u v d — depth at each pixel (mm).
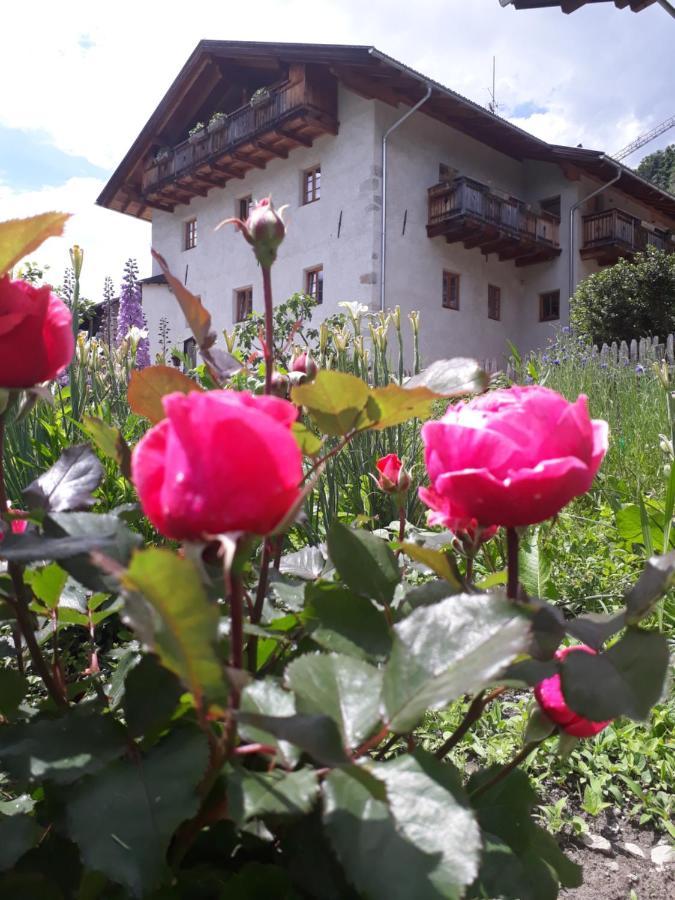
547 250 17172
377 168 14414
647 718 667
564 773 1743
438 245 15812
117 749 689
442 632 639
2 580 906
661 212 22125
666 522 2459
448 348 16000
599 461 739
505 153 17797
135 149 19500
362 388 822
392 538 1824
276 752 610
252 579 1133
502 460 672
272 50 14773
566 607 2572
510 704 2080
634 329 15125
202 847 808
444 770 590
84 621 1099
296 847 709
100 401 3037
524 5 5652
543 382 5141
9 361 736
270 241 863
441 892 507
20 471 2408
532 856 922
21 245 684
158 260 847
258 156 16266
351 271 14555
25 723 749
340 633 839
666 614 2285
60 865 786
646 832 1585
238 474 500
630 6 5457
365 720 620
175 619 450
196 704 517
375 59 13273
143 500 558
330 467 2885
